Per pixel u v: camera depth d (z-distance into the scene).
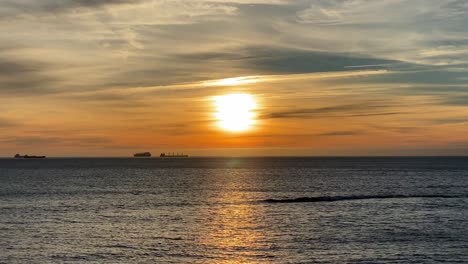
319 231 54.88
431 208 72.81
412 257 42.31
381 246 46.62
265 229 56.50
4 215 68.12
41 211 72.25
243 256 43.75
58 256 43.78
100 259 42.78
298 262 41.28
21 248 46.81
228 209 73.62
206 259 42.78
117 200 86.50
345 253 44.06
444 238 50.12
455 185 114.31
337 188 108.88
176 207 76.62
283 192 100.62
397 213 67.81
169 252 45.34
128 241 49.94
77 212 71.12
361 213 68.12
